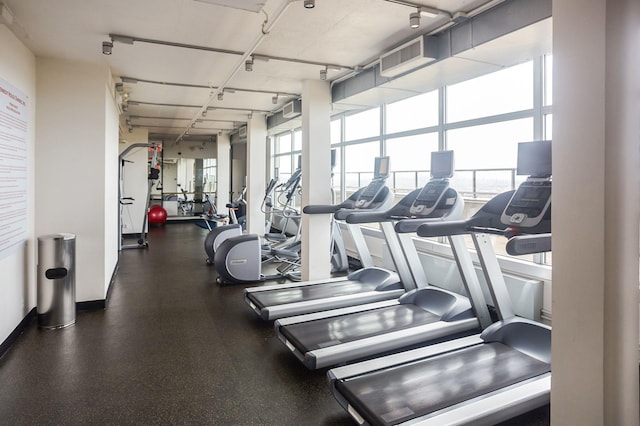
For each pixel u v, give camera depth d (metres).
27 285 4.18
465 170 5.18
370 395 2.45
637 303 1.73
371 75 5.14
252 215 9.14
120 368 3.27
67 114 4.65
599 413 1.70
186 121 9.91
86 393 2.88
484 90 4.78
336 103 6.07
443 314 3.84
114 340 3.85
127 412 2.65
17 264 3.87
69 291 4.23
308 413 2.65
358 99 5.78
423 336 3.50
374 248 6.67
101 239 4.81
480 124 4.84
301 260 6.19
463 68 4.28
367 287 5.07
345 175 7.80
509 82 4.44
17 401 2.77
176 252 8.49
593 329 1.72
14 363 3.34
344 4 3.47
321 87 5.93
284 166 11.14
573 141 1.78
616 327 1.69
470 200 5.13
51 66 4.58
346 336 3.44
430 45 3.99
